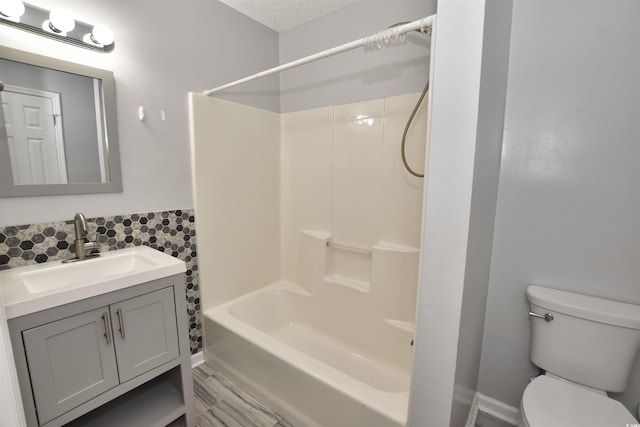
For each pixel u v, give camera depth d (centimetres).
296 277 238
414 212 175
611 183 125
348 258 208
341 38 197
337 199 208
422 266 102
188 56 175
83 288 107
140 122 157
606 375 123
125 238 155
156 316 131
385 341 184
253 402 163
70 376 107
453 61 89
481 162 100
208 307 196
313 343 208
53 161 130
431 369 105
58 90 129
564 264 137
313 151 217
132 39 151
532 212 141
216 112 189
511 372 155
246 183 212
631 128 119
